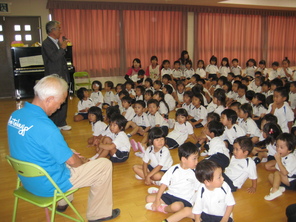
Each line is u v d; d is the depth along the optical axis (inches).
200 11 306.0
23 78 243.1
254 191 90.6
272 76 263.1
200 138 126.1
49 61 146.7
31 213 80.7
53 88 61.0
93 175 68.3
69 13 263.0
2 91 259.4
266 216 78.1
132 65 268.8
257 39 350.6
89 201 73.4
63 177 64.0
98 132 132.1
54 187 62.6
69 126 162.6
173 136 128.7
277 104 132.0
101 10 273.1
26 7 253.0
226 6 310.3
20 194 65.2
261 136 123.5
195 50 317.7
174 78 254.5
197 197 67.6
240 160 90.4
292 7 323.0
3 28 250.2
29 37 259.6
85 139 145.5
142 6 282.5
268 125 107.0
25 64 237.3
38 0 255.1
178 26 304.2
